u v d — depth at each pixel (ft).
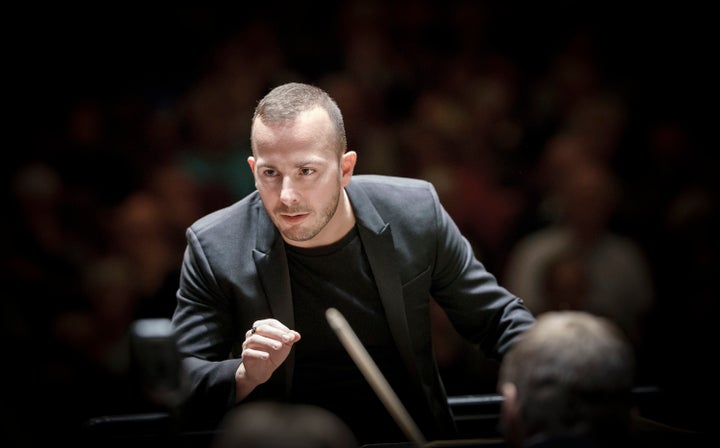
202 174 48.29
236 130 49.03
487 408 25.79
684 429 23.34
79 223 46.68
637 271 45.73
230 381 22.33
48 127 49.37
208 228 24.14
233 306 23.99
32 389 38.83
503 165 49.03
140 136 49.32
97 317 41.47
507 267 46.52
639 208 48.29
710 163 50.14
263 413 13.82
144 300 42.42
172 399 23.04
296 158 21.56
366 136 48.80
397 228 24.14
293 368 23.97
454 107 49.98
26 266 43.86
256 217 24.17
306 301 23.95
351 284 23.95
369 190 24.43
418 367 24.43
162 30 51.31
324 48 51.24
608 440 15.20
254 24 51.39
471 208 47.34
